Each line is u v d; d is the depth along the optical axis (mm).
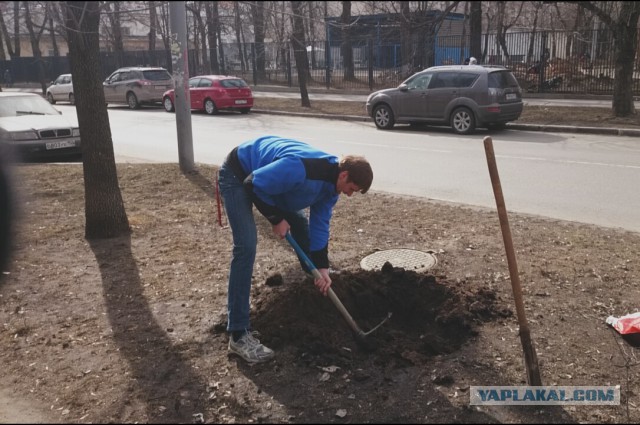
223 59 34219
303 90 22516
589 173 9453
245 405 3217
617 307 4312
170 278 5070
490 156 3160
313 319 4098
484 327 4012
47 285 4953
